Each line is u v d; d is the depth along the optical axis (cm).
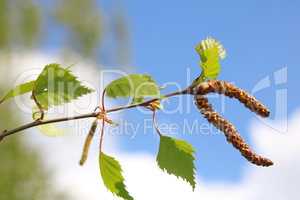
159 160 57
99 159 57
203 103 54
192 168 57
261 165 53
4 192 281
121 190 57
